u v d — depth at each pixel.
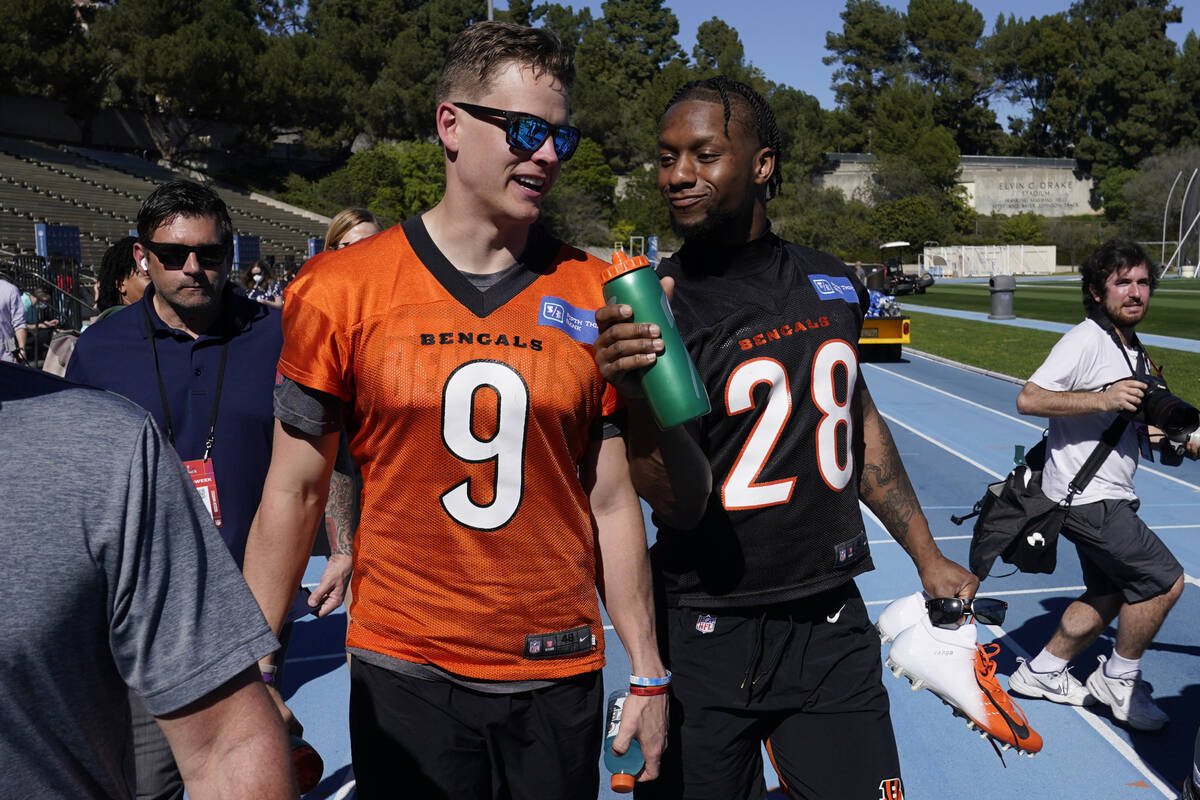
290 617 3.29
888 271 50.97
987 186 113.94
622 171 103.69
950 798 3.88
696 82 2.57
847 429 2.59
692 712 2.53
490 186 1.95
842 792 2.50
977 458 11.12
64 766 1.19
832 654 2.57
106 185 50.12
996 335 25.22
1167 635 5.57
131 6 62.44
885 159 103.06
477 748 2.06
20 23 55.16
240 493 3.25
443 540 1.97
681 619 2.56
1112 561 4.12
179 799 2.90
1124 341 4.10
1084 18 127.38
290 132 77.06
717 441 2.51
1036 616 5.89
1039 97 126.69
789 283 2.61
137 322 3.32
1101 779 4.00
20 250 31.36
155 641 1.21
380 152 71.50
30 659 1.11
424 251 2.01
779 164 2.66
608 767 2.22
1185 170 90.75
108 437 1.18
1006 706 2.77
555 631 2.04
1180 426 3.81
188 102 62.50
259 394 3.29
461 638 2.00
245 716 1.29
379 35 95.44
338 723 4.69
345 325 1.95
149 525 1.20
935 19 128.62
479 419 1.94
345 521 3.36
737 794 2.57
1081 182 116.25
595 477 2.16
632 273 1.95
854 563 2.59
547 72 1.94
